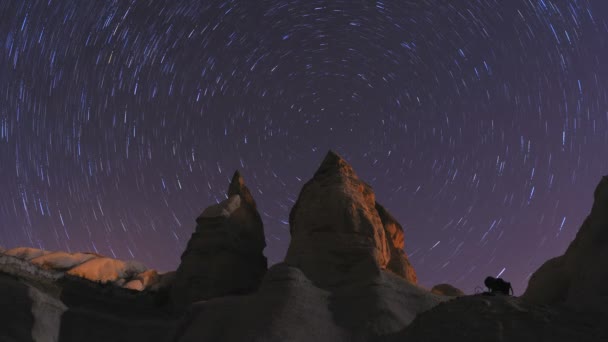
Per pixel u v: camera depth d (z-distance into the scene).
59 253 69.69
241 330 40.09
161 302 56.88
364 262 44.94
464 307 32.06
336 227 47.06
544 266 43.91
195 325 42.66
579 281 36.25
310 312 40.75
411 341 32.59
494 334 29.84
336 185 49.91
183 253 58.75
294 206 56.25
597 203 40.34
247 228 60.03
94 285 53.00
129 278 69.81
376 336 39.06
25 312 44.72
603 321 31.39
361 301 41.97
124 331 51.22
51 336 46.22
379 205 58.91
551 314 31.12
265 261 61.44
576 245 42.16
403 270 55.38
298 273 43.78
